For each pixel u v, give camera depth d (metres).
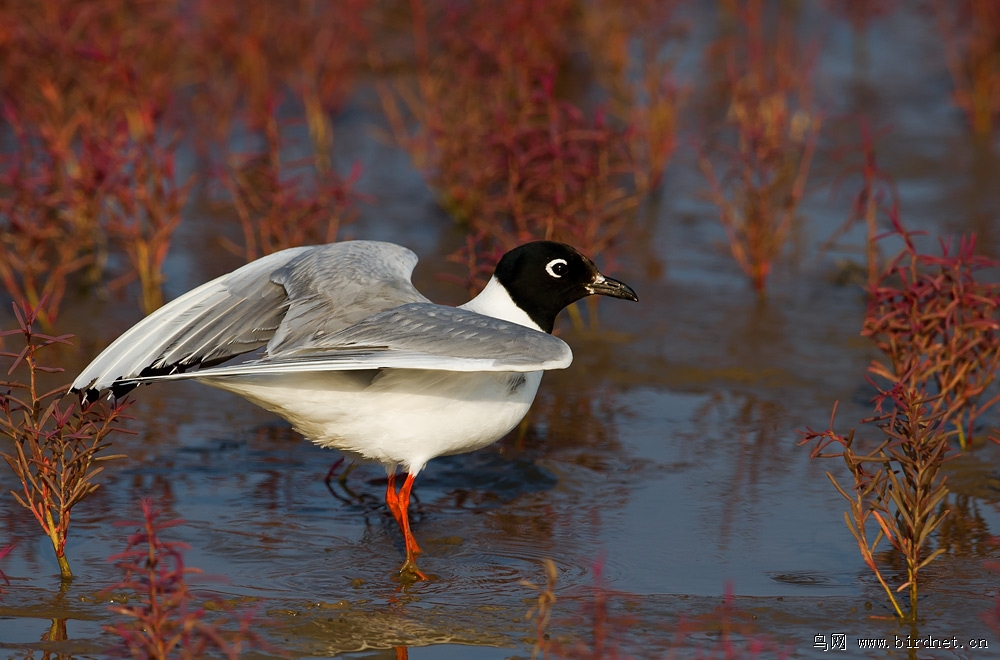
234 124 20.73
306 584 9.20
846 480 10.99
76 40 18.45
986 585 9.17
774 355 13.67
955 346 11.45
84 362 13.12
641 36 23.55
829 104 21.50
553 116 15.27
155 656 7.37
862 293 15.29
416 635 8.46
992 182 18.58
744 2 26.89
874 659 8.18
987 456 11.40
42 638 8.32
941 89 22.69
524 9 20.70
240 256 16.06
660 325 14.48
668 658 8.11
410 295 9.67
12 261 14.55
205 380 9.01
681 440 11.88
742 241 16.52
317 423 9.11
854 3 25.41
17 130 15.55
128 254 15.95
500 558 9.67
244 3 21.45
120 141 15.23
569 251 10.31
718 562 9.59
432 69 21.67
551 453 11.59
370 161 19.59
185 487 10.78
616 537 10.02
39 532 9.87
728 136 19.97
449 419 9.17
